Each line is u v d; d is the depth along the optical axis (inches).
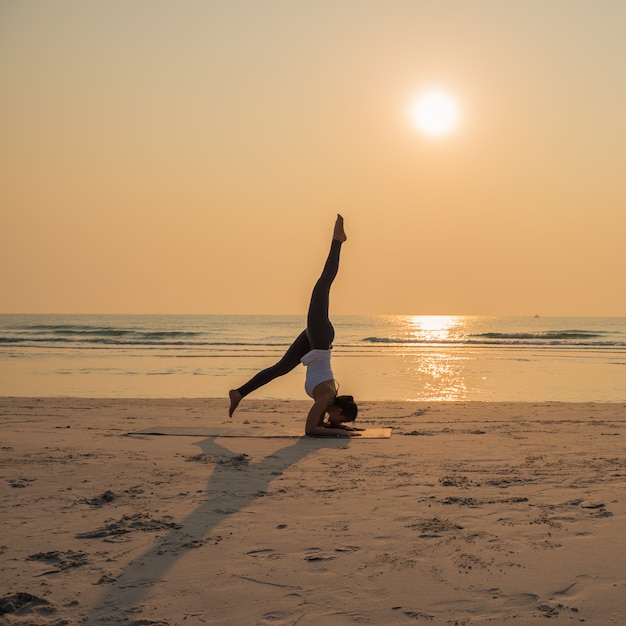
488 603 132.1
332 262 357.1
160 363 949.2
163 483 233.9
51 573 148.3
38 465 263.7
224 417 410.6
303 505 204.2
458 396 598.5
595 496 213.0
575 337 2154.3
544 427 372.2
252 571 149.3
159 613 127.9
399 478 242.5
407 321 4520.2
